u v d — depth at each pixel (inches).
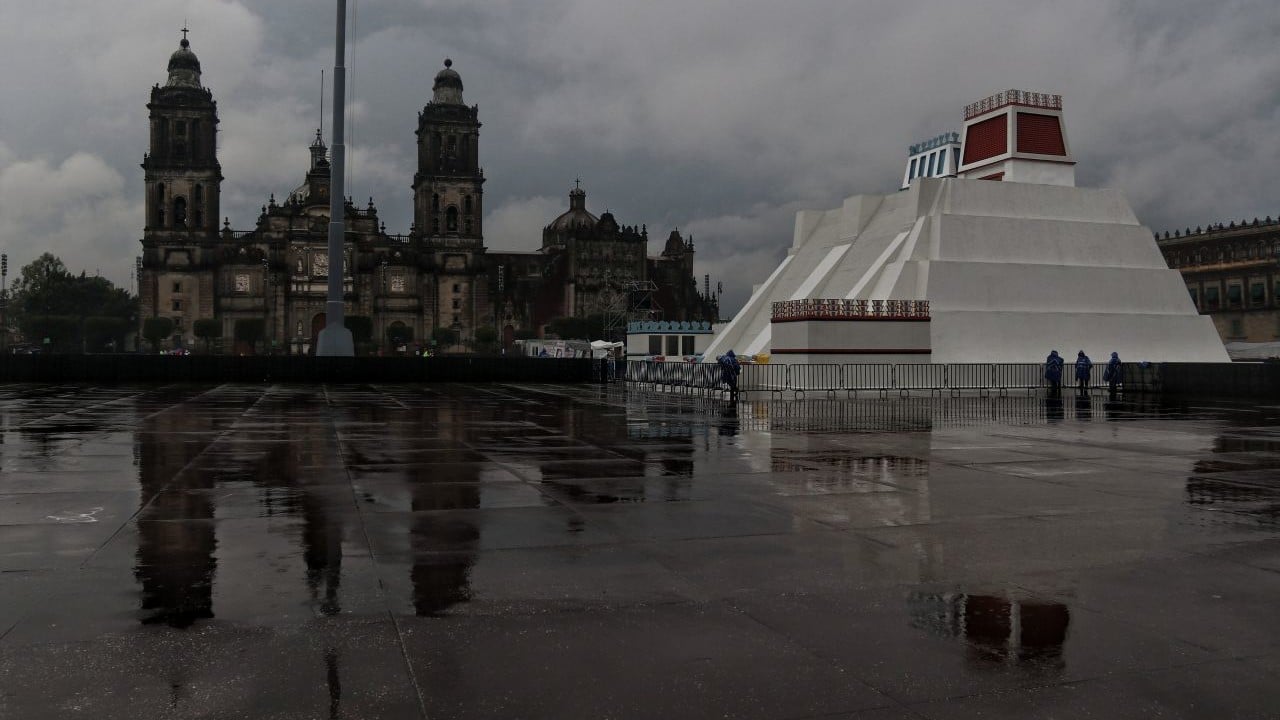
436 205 7273.6
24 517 435.2
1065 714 216.2
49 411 1146.0
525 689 227.0
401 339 6978.4
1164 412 1234.6
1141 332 2335.1
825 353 1728.6
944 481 573.6
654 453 721.0
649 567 347.9
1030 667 245.4
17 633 263.7
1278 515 462.0
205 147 6939.0
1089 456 710.5
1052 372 1646.2
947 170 3996.1
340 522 429.1
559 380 2549.2
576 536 402.6
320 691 224.1
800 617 286.5
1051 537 406.6
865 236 2472.9
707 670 241.1
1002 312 2201.0
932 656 253.1
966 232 2279.8
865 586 323.0
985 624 281.0
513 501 490.9
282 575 330.0
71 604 291.6
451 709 214.7
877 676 238.4
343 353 2620.6
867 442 815.7
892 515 458.0
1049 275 2292.1
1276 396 1574.8
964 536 408.2
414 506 473.4
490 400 1502.2
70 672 234.4
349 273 7086.6
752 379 1717.5
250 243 7022.6
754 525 430.3
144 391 1750.7
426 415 1124.5
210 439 802.8
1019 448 768.3
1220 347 2410.2
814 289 2407.7
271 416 1085.1
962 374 1790.1
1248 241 5128.0
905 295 2182.6
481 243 7298.2
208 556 358.0
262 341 6870.1
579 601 301.7
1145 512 468.4
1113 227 2440.9
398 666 241.1
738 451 739.4
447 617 282.8
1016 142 2554.1
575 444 786.8
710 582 327.0
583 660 247.3
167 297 6870.1
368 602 297.4
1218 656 255.0
